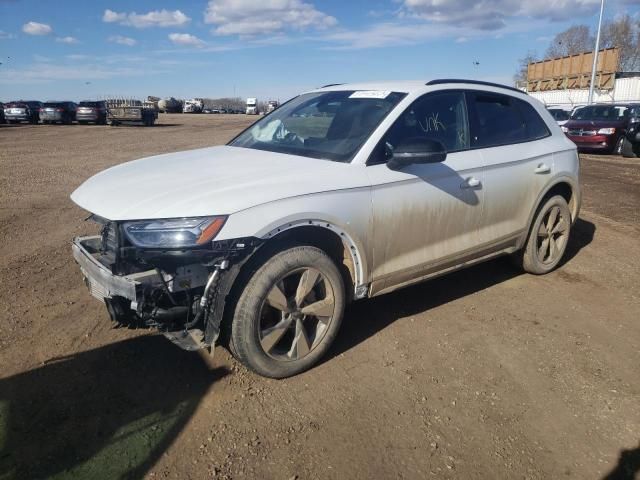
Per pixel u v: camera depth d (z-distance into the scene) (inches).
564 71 1534.2
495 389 125.3
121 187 125.1
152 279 111.3
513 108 181.6
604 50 1338.6
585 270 205.9
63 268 196.7
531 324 158.7
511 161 169.8
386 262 141.2
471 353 141.3
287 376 127.9
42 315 156.2
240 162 139.7
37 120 1353.3
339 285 130.5
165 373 128.0
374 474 98.2
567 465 101.7
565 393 124.3
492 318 162.2
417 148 127.7
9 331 146.0
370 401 119.7
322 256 125.5
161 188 120.6
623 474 99.7
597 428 112.4
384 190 135.2
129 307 122.4
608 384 128.2
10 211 289.1
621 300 177.2
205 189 117.3
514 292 182.7
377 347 143.6
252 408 116.0
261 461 100.7
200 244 108.4
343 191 127.2
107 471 96.3
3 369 127.7
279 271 119.2
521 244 185.3
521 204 177.2
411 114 148.3
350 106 155.3
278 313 125.2
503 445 106.7
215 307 113.7
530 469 100.4
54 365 130.0
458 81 166.7
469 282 191.5
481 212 162.6
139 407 114.9
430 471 99.3
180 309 115.0
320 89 182.7
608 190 380.8
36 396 117.6
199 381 125.2
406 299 175.5
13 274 189.3
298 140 153.2
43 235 242.1
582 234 257.8
